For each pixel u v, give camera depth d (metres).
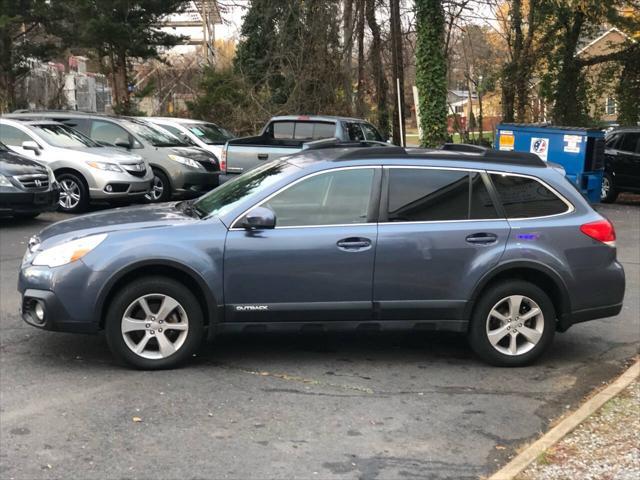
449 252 5.12
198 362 5.30
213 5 26.89
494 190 5.28
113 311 4.94
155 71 34.59
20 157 11.14
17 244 9.74
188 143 15.74
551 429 4.23
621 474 3.50
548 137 15.34
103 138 14.25
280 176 5.23
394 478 3.60
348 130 13.40
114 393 4.65
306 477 3.59
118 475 3.56
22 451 3.80
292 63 21.58
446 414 4.46
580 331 6.47
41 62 30.30
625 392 4.64
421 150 5.52
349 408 4.52
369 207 5.14
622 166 16.66
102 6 24.11
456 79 26.64
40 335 5.88
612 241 5.40
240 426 4.19
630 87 22.06
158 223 5.10
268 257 4.98
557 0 18.69
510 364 5.36
